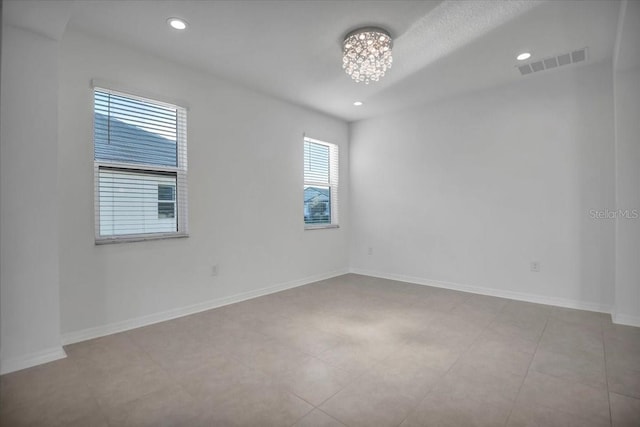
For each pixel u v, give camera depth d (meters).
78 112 2.56
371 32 2.52
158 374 2.06
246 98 3.75
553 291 3.49
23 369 2.11
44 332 2.21
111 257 2.74
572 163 3.36
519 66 3.24
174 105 3.12
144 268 2.93
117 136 2.81
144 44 2.79
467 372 2.07
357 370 2.11
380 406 1.73
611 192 3.17
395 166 4.73
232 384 1.94
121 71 2.78
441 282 4.30
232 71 3.33
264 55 2.99
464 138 4.06
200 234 3.33
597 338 2.58
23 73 2.13
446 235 4.25
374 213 4.98
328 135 4.89
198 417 1.64
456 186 4.15
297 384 1.94
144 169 2.97
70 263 2.52
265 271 3.98
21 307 2.13
